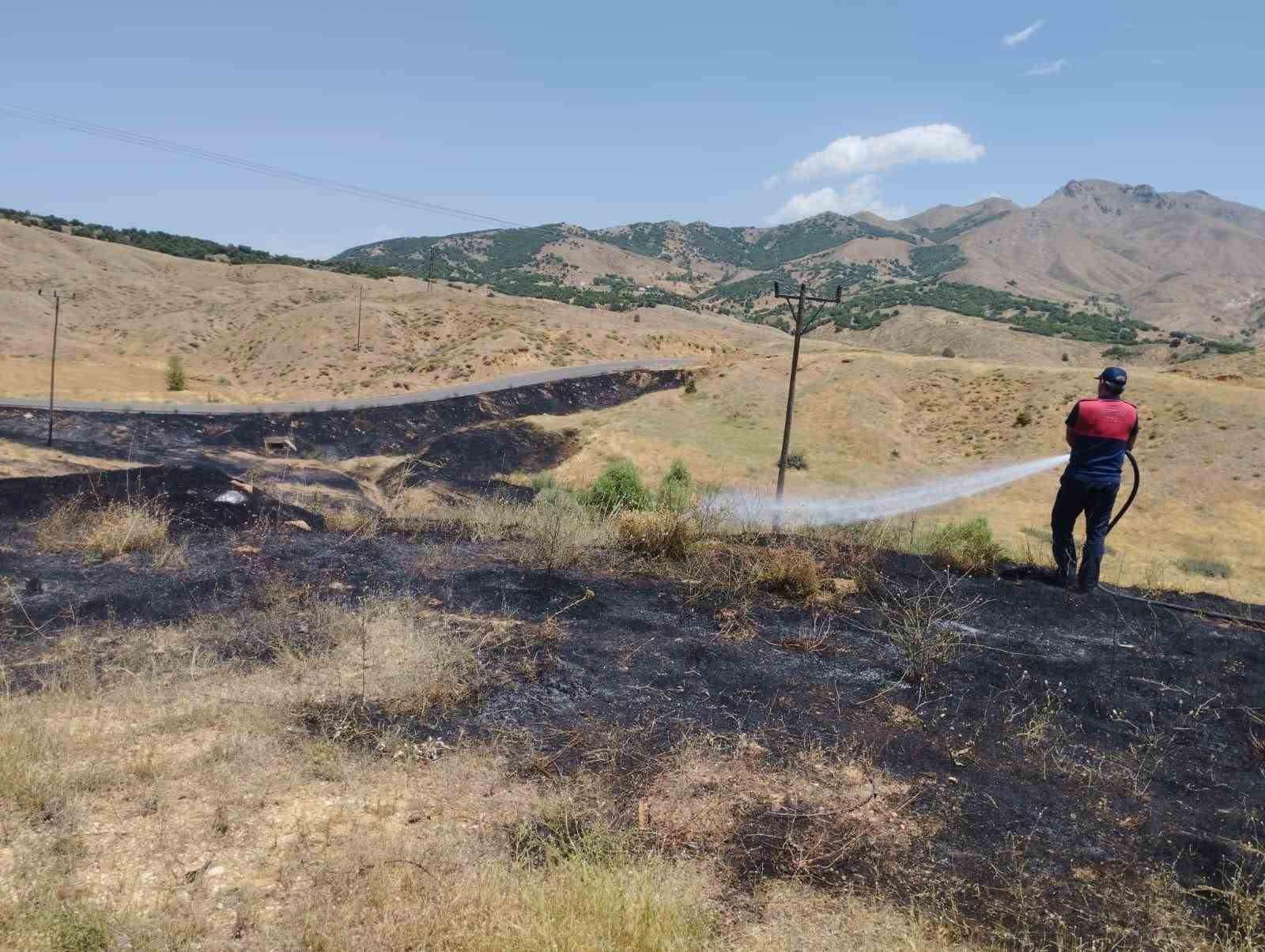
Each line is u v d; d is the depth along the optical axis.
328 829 2.78
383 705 3.76
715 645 4.67
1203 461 52.31
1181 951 2.37
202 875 2.49
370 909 2.38
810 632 4.92
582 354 106.19
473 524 7.33
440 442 59.22
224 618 4.78
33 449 44.78
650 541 6.42
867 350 97.00
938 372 80.69
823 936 2.39
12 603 4.83
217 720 3.54
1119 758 3.56
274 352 108.62
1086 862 2.82
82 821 2.73
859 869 2.74
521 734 3.58
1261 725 3.90
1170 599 5.93
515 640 4.59
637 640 4.70
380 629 4.67
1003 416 70.38
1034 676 4.38
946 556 6.72
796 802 3.14
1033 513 45.94
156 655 4.23
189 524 6.68
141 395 70.38
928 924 2.46
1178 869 2.79
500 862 2.65
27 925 2.16
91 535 6.13
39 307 127.88
